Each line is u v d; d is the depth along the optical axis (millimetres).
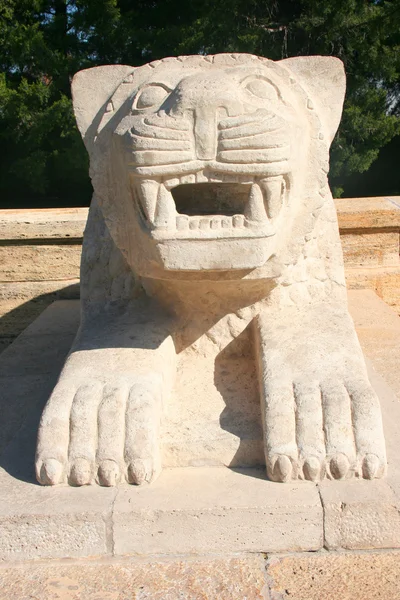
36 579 1552
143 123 1676
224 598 1473
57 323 3215
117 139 1778
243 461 1787
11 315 3787
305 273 2250
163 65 1896
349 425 1677
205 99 1636
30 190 9984
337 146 7902
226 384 2080
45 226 3662
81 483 1688
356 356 1904
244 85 1776
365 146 8164
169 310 2238
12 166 8547
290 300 2211
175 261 1712
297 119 1823
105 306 2326
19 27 8188
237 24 7543
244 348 2221
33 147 8727
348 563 1579
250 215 1707
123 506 1613
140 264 1955
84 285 2383
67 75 8234
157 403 1789
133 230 1902
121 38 8156
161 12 8531
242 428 1835
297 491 1646
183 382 2105
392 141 9672
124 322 2174
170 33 7762
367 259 3773
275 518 1608
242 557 1609
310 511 1604
